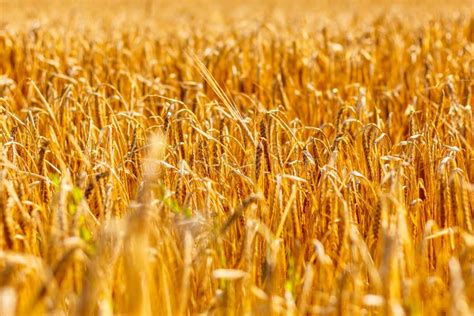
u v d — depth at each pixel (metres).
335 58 7.86
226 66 7.45
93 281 2.55
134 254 2.93
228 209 3.71
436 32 9.59
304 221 3.58
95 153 3.94
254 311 2.84
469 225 3.23
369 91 6.70
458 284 2.48
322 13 16.81
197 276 3.05
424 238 3.03
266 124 4.10
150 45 8.67
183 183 3.55
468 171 4.49
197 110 5.42
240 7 21.22
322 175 3.56
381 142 4.29
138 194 3.25
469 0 22.80
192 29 10.53
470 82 6.14
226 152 3.96
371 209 3.65
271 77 7.48
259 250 3.34
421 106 6.34
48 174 4.05
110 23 11.95
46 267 2.77
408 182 3.90
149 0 15.62
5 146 3.76
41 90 6.73
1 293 2.17
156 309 2.85
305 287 2.75
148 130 4.67
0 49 8.38
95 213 3.71
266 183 3.92
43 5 23.66
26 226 3.11
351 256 3.17
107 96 6.88
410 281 2.69
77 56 8.32
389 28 10.37
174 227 3.18
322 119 6.11
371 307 3.03
